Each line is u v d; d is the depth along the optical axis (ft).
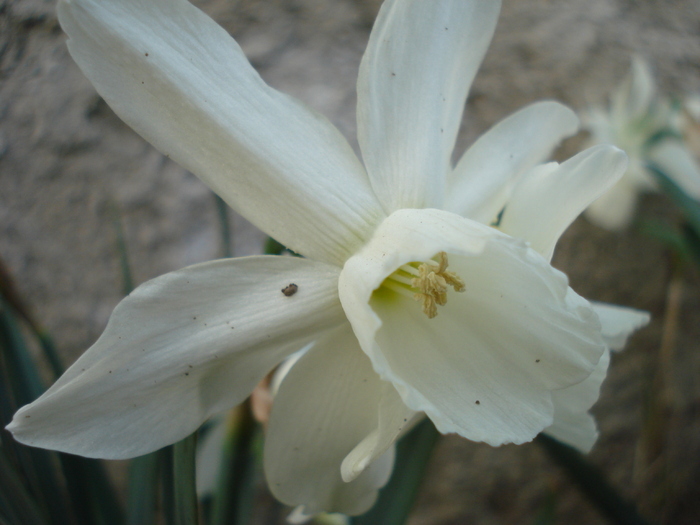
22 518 0.20
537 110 0.22
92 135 0.36
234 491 0.25
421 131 0.19
